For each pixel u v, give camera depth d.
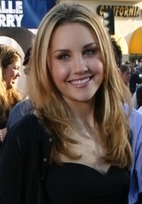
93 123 1.62
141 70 12.61
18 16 7.24
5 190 1.48
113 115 1.60
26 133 1.47
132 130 1.64
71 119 1.56
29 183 1.45
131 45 17.77
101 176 1.47
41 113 1.50
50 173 1.45
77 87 1.49
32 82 1.53
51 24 1.45
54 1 7.35
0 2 7.12
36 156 1.46
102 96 1.62
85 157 1.52
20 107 2.12
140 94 4.05
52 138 1.47
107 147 1.57
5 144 1.52
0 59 3.09
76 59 1.46
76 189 1.43
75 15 1.46
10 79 3.12
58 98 1.54
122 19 17.67
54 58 1.48
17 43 5.25
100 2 16.89
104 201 1.47
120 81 1.64
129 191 1.55
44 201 1.44
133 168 1.59
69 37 1.44
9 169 1.48
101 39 1.50
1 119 2.96
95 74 1.51
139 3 17.77
